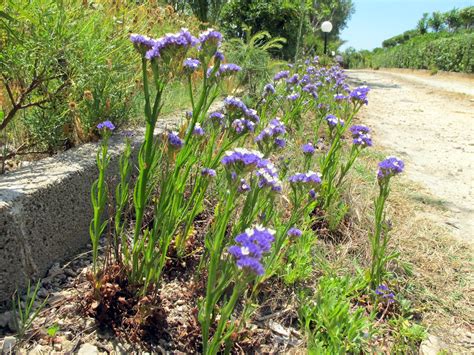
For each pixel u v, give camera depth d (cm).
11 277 204
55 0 283
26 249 210
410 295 278
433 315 266
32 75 295
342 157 499
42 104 309
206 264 244
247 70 668
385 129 767
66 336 193
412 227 365
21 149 294
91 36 311
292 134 525
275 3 1269
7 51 266
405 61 3559
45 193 221
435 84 1922
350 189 378
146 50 180
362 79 2180
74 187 245
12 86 307
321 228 331
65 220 239
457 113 1028
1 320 192
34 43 270
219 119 238
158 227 202
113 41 324
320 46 2166
